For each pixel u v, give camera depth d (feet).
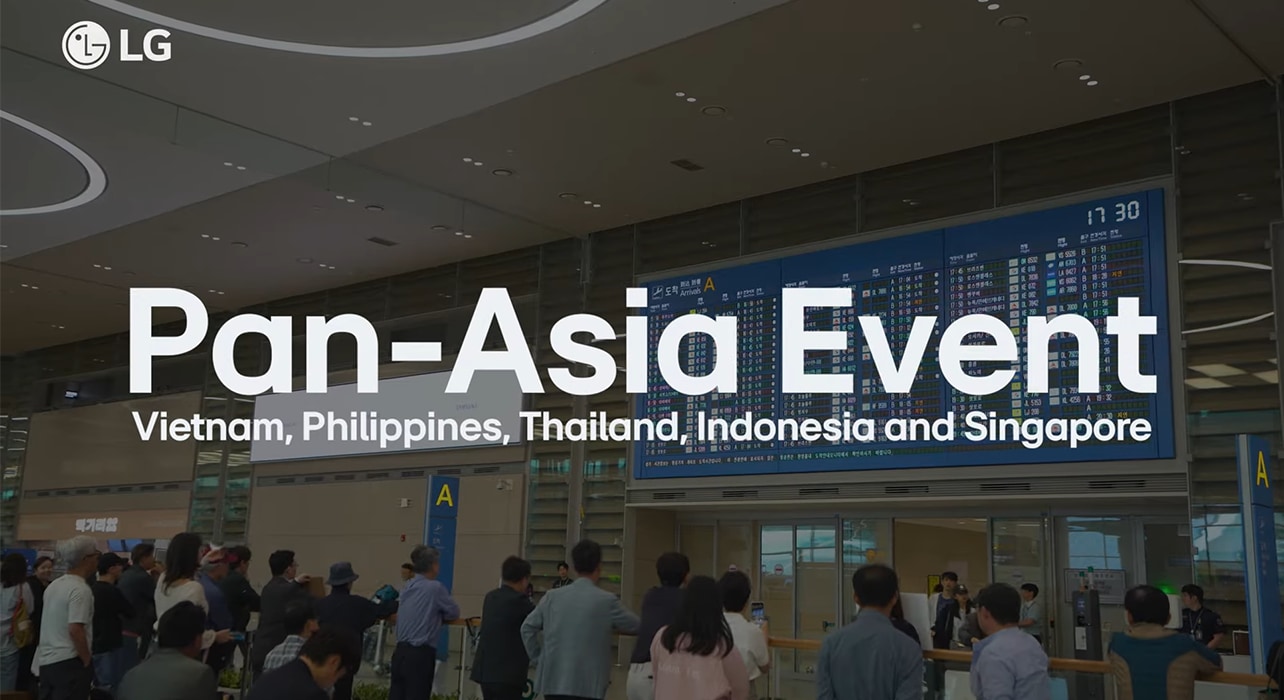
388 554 55.11
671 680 15.34
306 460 60.59
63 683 21.97
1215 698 15.97
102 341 76.48
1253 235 32.32
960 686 19.13
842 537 42.14
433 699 29.71
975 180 38.70
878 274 40.24
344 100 36.29
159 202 46.50
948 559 39.29
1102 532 35.94
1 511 79.46
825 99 34.86
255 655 26.30
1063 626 36.09
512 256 53.16
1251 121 32.94
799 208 43.29
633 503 45.83
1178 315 33.32
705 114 36.29
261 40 32.53
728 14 29.68
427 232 49.96
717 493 43.29
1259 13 28.48
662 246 47.47
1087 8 28.66
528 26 30.81
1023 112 35.45
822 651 15.20
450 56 32.94
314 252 53.57
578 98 35.32
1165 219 34.04
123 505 71.00
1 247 54.03
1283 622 29.30
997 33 30.17
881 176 41.16
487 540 51.13
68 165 42.57
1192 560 31.83
